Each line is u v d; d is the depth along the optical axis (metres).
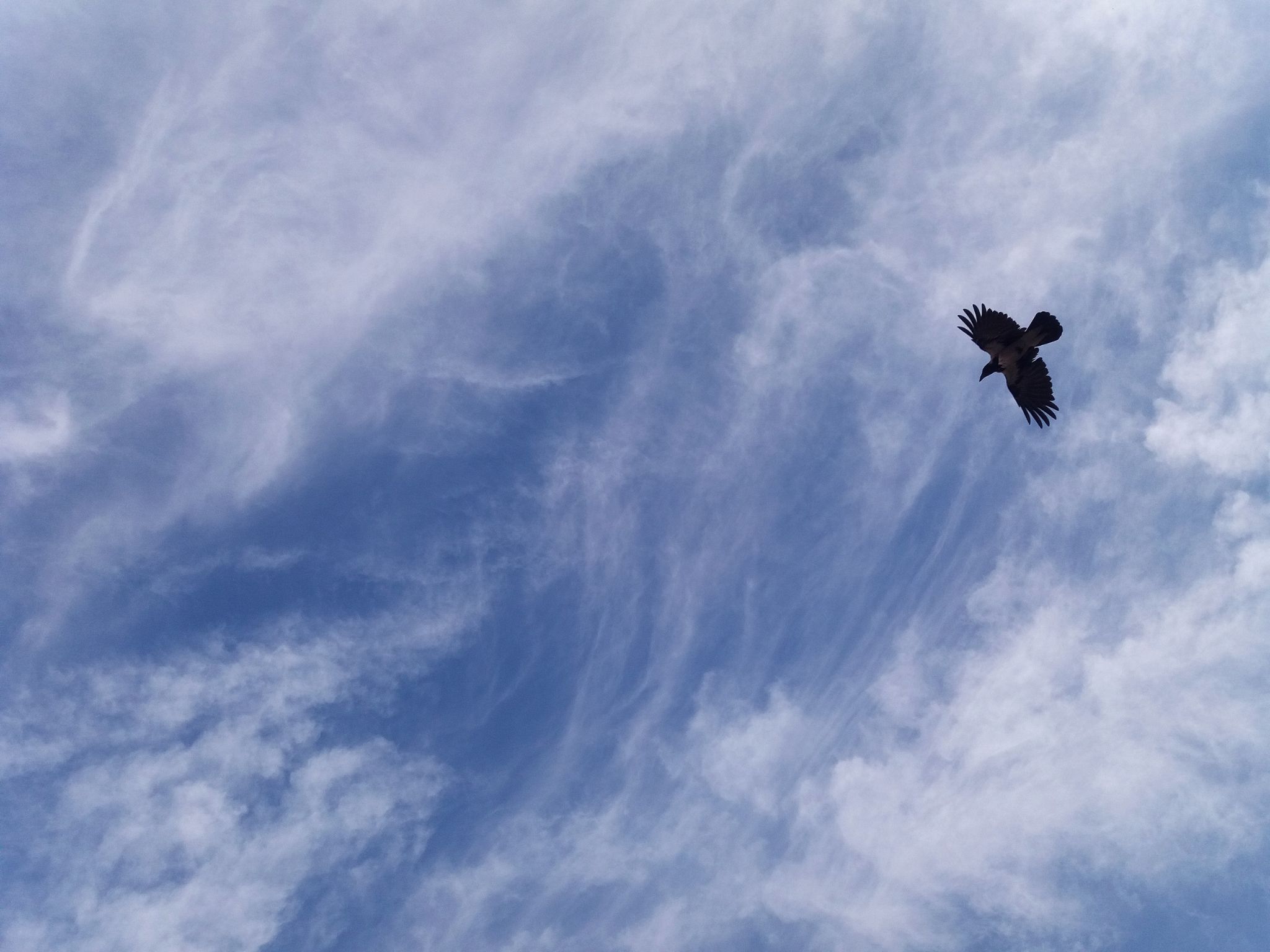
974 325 16.75
